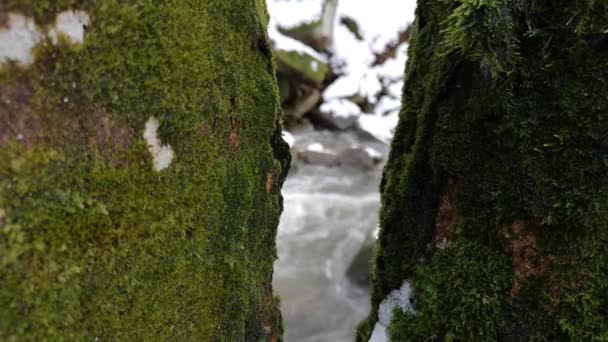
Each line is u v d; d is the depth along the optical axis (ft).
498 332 5.74
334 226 20.29
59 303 3.09
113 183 3.44
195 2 3.92
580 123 5.04
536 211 5.35
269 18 5.59
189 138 4.03
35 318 2.95
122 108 3.44
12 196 2.85
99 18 3.21
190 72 3.93
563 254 5.27
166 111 3.76
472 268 5.94
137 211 3.64
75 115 3.16
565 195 5.14
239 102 4.55
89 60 3.18
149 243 3.75
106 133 3.37
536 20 5.27
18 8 2.81
